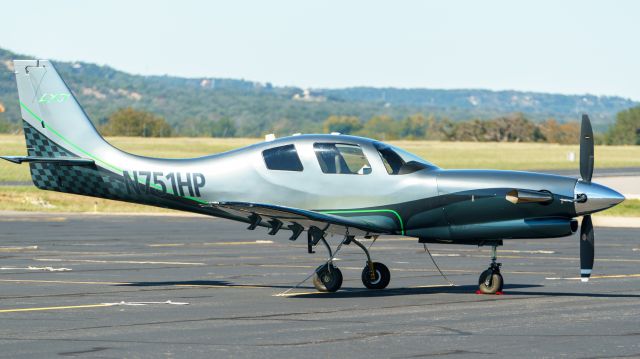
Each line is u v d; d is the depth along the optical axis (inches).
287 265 1694.1
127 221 3053.6
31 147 1380.4
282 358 814.5
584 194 1203.9
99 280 1438.2
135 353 835.4
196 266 1669.5
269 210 1181.1
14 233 2484.0
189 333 940.0
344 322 1011.9
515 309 1117.1
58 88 1373.0
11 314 1069.8
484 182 1231.5
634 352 839.1
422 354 831.1
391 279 1469.0
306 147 1286.9
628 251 2011.6
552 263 1748.3
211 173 1309.1
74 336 922.1
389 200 1251.2
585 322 1011.3
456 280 1454.2
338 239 2325.3
